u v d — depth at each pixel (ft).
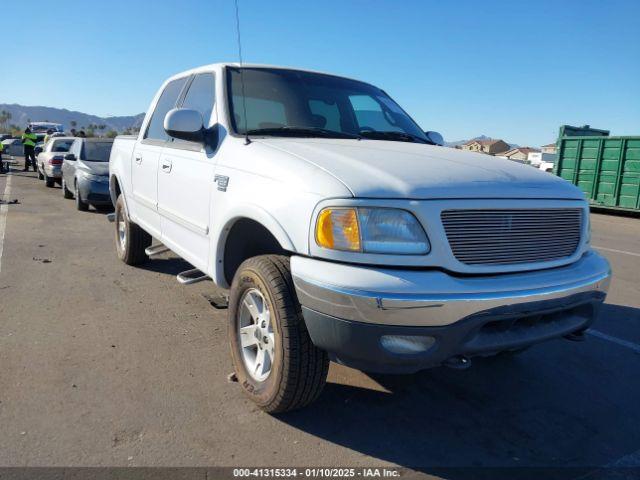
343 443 9.98
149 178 16.96
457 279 8.89
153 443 9.61
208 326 15.37
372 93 15.96
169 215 15.17
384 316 8.51
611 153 50.55
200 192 12.96
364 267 8.78
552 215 10.12
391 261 8.76
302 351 9.75
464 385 12.63
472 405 11.69
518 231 9.64
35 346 13.47
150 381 11.92
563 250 10.44
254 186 10.68
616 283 22.58
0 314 15.64
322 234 9.02
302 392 10.00
